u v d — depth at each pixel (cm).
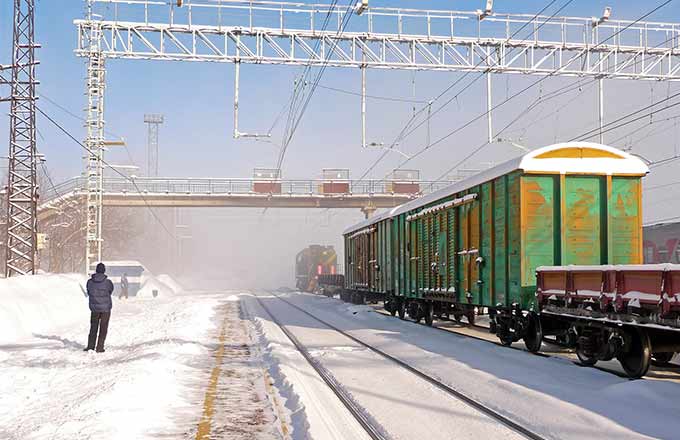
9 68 3322
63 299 2617
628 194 1562
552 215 1535
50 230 5734
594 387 1020
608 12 3266
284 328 2227
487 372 1176
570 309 1265
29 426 766
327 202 5800
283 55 3141
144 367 1164
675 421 786
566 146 1542
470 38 3231
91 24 3062
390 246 2869
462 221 1948
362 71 3181
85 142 3788
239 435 769
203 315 2802
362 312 2981
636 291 1048
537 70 3272
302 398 948
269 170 5684
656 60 3391
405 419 841
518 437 746
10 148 3331
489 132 3272
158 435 761
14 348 1602
